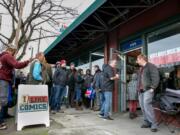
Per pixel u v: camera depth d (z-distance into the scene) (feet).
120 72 28.25
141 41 25.22
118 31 29.17
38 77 20.12
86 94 31.12
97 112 27.37
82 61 42.47
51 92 25.81
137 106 24.41
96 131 17.31
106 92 22.74
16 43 35.29
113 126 19.34
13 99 19.65
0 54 17.75
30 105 17.85
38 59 21.53
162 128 18.35
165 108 17.19
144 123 18.97
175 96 17.39
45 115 18.49
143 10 24.09
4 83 16.97
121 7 24.23
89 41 37.35
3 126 17.37
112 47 30.07
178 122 17.84
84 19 25.98
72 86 32.09
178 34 20.71
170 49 21.50
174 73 20.88
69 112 27.20
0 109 17.30
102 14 27.09
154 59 23.39
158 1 22.13
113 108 28.76
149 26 23.71
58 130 17.37
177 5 20.38
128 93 24.86
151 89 17.53
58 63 26.63
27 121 17.56
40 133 16.44
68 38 36.47
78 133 16.65
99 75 27.35
